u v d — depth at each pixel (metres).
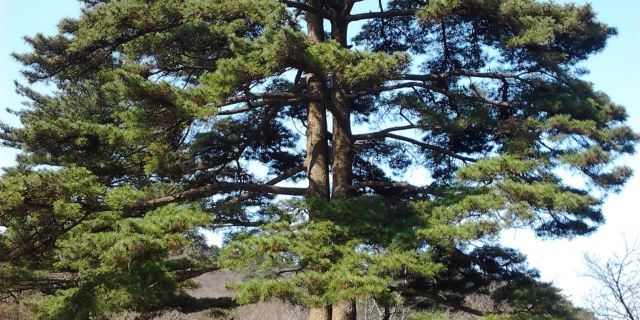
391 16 13.48
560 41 12.84
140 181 12.39
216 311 13.31
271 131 14.86
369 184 12.88
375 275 9.75
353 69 9.42
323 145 13.27
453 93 12.72
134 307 10.20
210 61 11.99
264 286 8.91
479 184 10.76
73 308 10.05
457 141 13.79
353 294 9.11
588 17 12.31
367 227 10.66
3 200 8.27
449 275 12.90
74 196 9.09
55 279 13.83
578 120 11.66
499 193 10.28
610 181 11.66
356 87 11.33
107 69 12.45
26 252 9.53
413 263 10.05
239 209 11.93
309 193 12.84
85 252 9.42
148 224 9.31
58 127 11.00
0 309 22.02
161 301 10.99
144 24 10.98
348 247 10.34
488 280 12.98
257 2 10.46
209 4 10.73
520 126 11.70
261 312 28.94
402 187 12.99
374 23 14.78
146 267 9.81
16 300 15.18
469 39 13.63
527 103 12.48
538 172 10.95
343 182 12.93
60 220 9.40
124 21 10.98
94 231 10.47
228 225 11.69
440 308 14.95
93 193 9.16
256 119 14.09
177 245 9.41
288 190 12.73
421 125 12.15
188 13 10.84
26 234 9.26
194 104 9.57
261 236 9.65
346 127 13.09
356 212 11.10
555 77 12.48
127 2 10.79
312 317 12.41
